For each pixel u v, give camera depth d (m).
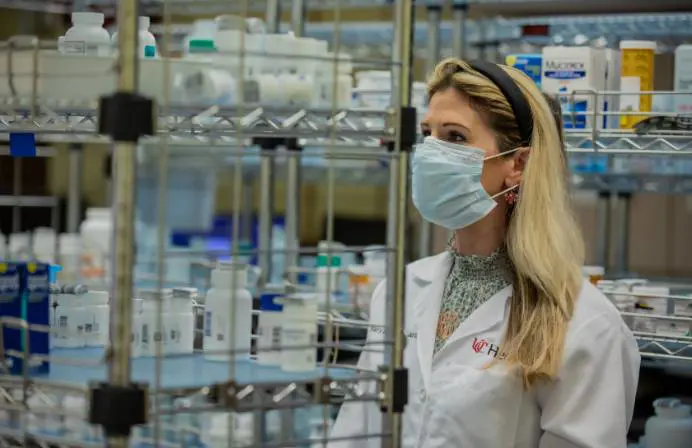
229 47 2.26
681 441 3.31
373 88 3.36
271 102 2.16
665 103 3.32
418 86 3.58
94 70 2.08
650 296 3.11
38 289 2.04
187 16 4.79
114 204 1.58
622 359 2.52
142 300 2.13
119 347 1.59
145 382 1.61
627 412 2.58
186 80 2.10
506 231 2.62
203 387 1.68
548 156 2.56
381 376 1.83
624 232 4.40
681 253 5.02
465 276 2.71
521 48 4.00
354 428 2.77
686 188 4.07
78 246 4.86
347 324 2.38
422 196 2.58
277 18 3.76
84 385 1.65
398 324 1.83
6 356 1.96
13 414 1.96
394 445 1.84
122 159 1.57
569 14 3.95
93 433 1.90
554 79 3.33
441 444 2.50
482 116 2.54
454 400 2.51
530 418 2.49
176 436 2.21
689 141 3.07
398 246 1.83
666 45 3.92
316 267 4.01
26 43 2.05
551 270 2.48
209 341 2.08
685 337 2.94
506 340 2.57
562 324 2.45
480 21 4.09
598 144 3.15
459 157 2.53
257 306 2.49
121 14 1.58
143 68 2.08
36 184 6.03
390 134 1.84
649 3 3.68
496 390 2.48
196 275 4.46
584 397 2.42
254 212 6.09
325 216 6.36
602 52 3.32
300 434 3.04
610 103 3.32
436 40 3.87
